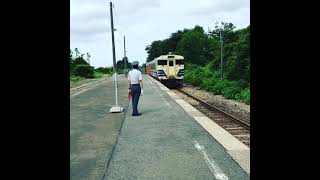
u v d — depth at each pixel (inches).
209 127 415.8
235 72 1395.2
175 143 335.3
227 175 234.7
